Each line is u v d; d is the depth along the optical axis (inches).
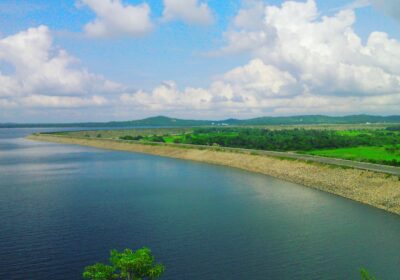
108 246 2011.6
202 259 1841.8
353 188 3161.9
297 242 2062.0
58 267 1761.8
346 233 2202.3
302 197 3122.5
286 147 6008.9
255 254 1902.1
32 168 5103.3
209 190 3440.0
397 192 2765.7
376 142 6353.3
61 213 2662.4
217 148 6082.7
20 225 2381.9
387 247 1990.7
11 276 1675.7
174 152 6619.1
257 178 4109.3
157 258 1852.9
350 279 1648.6
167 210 2726.4
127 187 3622.0
